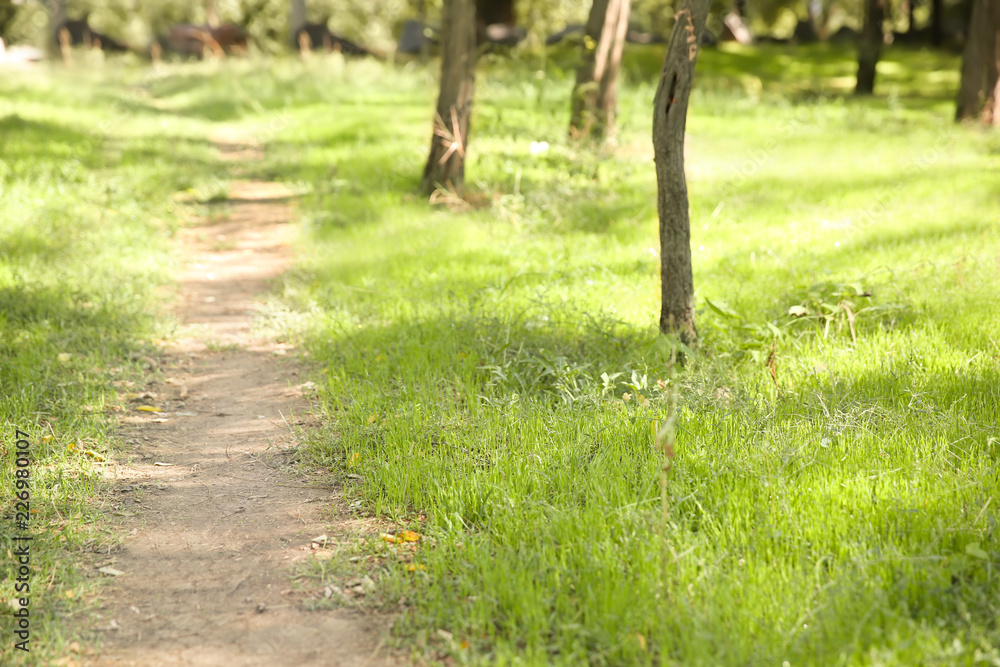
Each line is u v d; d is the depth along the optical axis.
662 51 28.86
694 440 4.92
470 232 10.63
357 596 3.89
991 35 17.97
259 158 17.14
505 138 16.36
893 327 6.84
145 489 4.94
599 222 11.15
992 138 16.19
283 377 6.83
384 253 9.84
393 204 12.40
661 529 3.81
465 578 3.79
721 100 22.30
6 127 16.27
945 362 5.94
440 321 7.36
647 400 5.41
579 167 13.42
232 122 21.64
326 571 4.08
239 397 6.45
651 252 9.37
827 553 3.79
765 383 5.85
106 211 11.32
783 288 7.96
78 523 4.45
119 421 5.84
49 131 16.45
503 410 5.60
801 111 20.19
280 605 3.84
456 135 12.41
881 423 5.03
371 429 5.48
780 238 9.91
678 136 6.16
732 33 38.56
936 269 8.07
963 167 13.48
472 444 5.15
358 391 6.10
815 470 4.49
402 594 3.83
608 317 7.16
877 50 25.48
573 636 3.36
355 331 7.41
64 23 36.31
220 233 11.80
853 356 6.20
